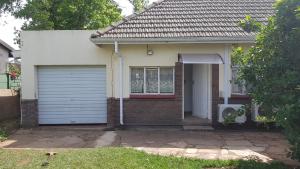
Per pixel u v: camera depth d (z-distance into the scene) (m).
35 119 16.00
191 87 17.58
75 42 15.85
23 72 15.93
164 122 15.51
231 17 16.19
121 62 15.49
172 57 15.47
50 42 15.87
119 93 15.59
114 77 15.70
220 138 13.24
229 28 15.27
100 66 16.14
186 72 17.67
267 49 9.18
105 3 28.92
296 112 8.02
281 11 8.79
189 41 14.73
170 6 16.91
